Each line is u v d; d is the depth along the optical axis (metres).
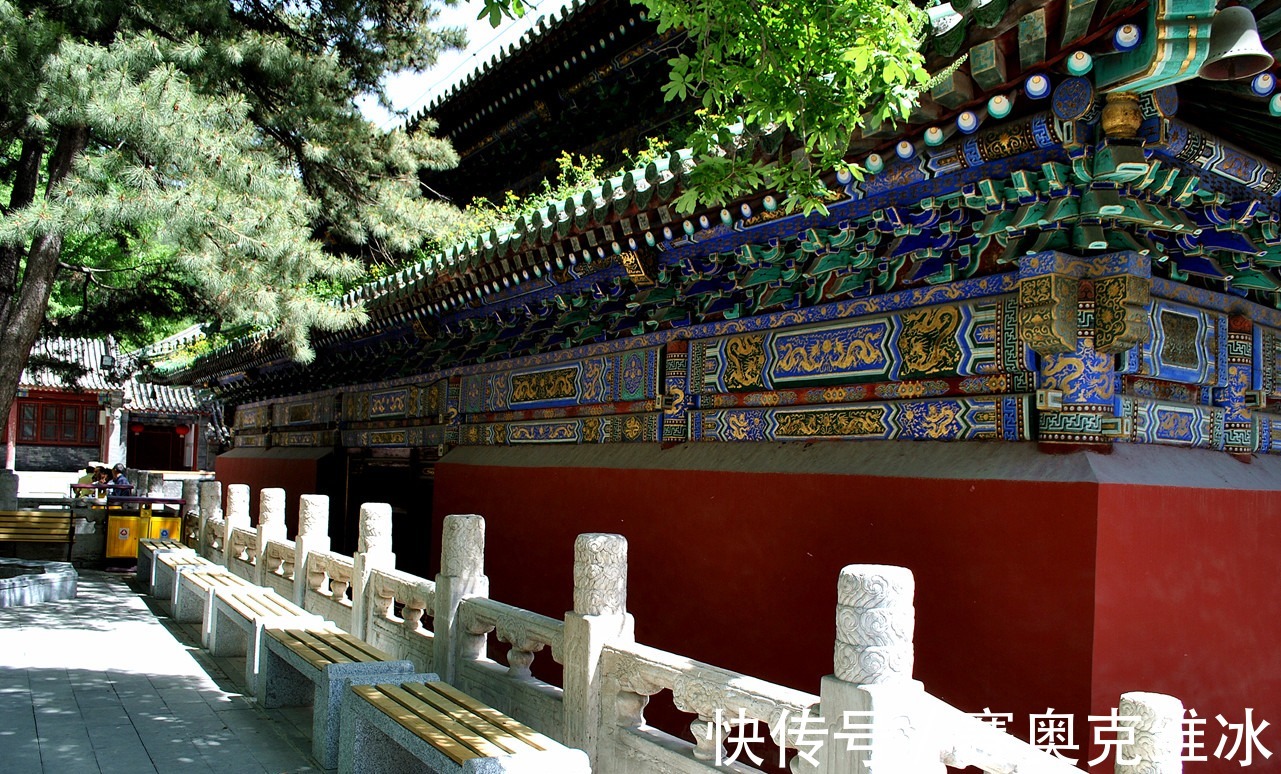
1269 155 5.62
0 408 12.24
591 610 5.75
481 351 12.75
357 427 16.22
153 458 49.19
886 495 6.82
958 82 4.98
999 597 6.01
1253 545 6.60
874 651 3.88
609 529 9.51
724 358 8.80
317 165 14.21
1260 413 7.41
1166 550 5.94
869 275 7.55
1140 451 6.23
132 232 13.24
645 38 13.54
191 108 10.41
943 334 6.91
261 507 12.02
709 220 7.49
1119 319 6.00
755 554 7.80
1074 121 5.06
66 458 44.66
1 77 9.95
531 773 4.53
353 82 15.94
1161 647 5.83
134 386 44.28
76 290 15.67
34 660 8.99
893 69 4.75
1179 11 4.11
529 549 10.64
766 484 7.80
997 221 6.08
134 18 11.73
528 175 18.38
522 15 5.46
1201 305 6.95
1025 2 4.43
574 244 8.83
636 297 9.52
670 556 8.67
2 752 6.36
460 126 17.81
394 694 5.78
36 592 12.29
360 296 13.15
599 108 15.60
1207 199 5.91
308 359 11.69
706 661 8.11
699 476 8.48
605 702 5.57
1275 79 4.68
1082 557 5.62
